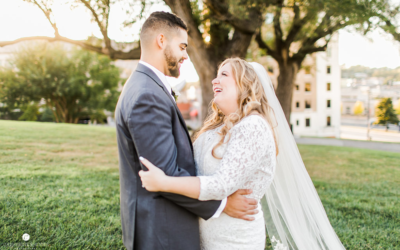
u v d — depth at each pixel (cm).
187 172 139
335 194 479
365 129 4925
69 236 272
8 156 575
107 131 1204
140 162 133
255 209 153
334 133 3616
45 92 2419
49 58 2320
